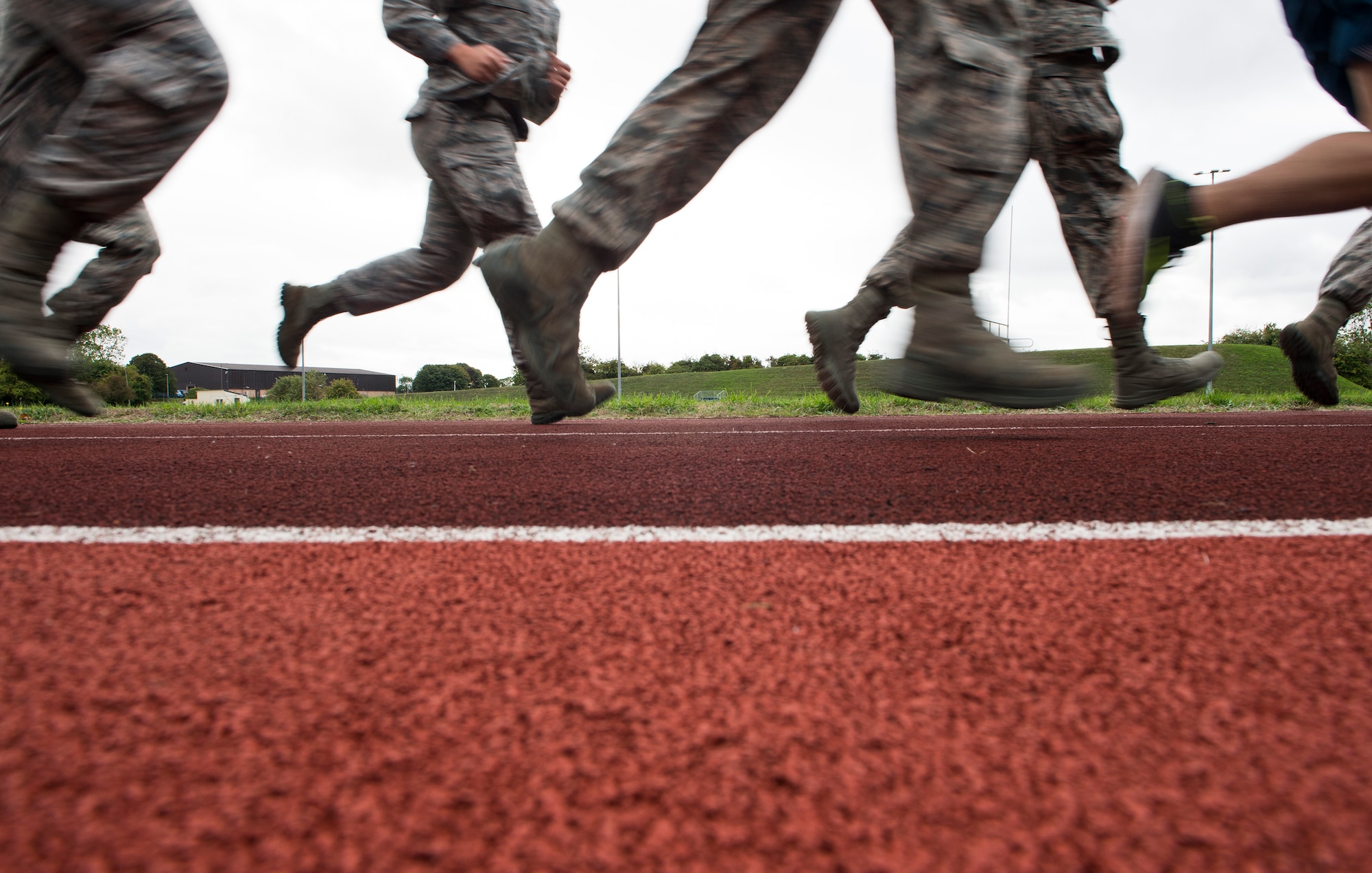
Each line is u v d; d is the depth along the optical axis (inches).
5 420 180.1
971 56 75.5
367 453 108.3
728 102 86.8
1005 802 20.4
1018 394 86.5
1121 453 97.9
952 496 64.9
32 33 104.3
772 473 80.8
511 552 45.9
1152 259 74.0
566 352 101.1
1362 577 39.8
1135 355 171.3
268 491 70.5
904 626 33.1
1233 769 21.9
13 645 30.8
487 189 147.3
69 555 45.3
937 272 83.2
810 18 84.0
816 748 23.0
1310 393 201.3
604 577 40.6
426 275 168.9
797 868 17.8
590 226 90.7
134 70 93.7
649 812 19.9
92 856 18.0
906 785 21.1
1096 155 153.3
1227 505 59.6
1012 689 27.0
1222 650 30.3
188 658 29.6
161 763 22.1
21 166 105.6
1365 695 26.4
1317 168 65.7
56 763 22.0
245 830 19.0
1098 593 37.5
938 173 79.4
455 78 143.0
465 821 19.5
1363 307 193.5
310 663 29.1
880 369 92.3
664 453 102.7
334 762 22.2
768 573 41.3
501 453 106.0
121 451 113.0
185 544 48.2
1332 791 20.7
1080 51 145.6
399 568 42.4
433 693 26.5
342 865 17.8
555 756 22.6
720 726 24.4
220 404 296.0
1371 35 60.5
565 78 156.8
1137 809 20.0
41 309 103.0
